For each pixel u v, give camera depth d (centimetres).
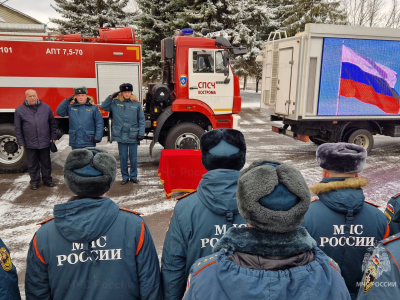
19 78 611
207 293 90
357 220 164
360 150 168
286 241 90
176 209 170
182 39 643
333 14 2019
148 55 1944
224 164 164
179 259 166
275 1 2184
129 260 146
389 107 793
